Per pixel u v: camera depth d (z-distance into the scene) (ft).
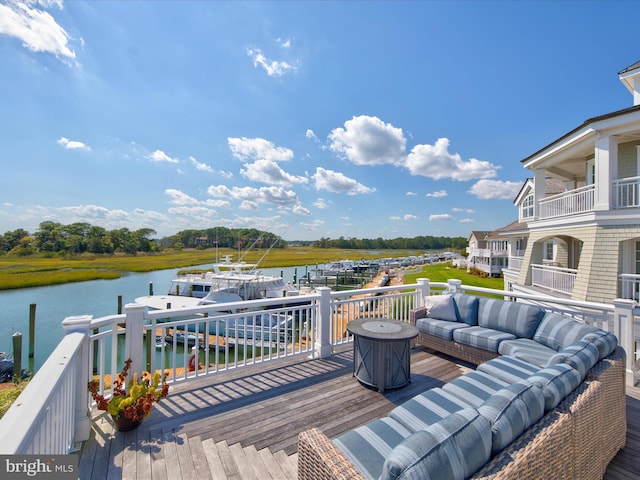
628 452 7.91
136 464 7.32
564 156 29.63
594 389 6.35
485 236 109.40
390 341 10.83
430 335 15.46
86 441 8.16
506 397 4.95
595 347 7.80
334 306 15.96
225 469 7.21
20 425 3.86
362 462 5.25
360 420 9.47
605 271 22.97
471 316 15.10
